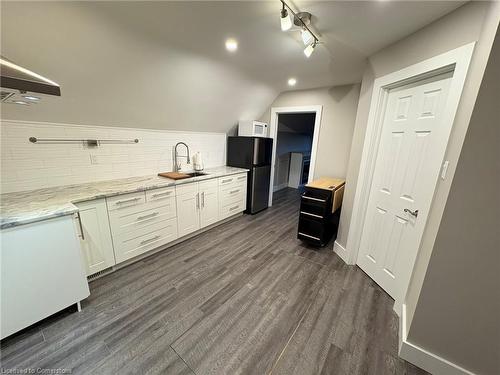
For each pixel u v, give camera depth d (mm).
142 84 2211
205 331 1562
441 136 1424
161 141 3027
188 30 1734
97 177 2436
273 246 2875
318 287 2082
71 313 1679
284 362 1362
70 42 1563
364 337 1552
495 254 1085
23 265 1375
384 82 1956
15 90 1127
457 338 1235
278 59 2324
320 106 3516
